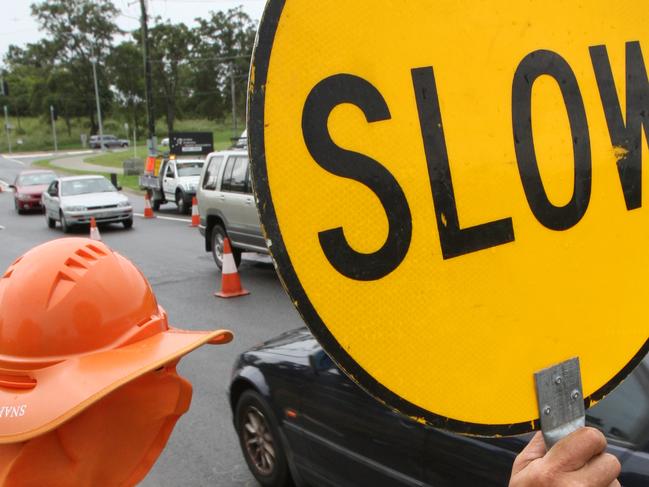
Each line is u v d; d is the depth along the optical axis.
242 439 3.99
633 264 1.18
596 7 1.18
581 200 1.12
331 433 3.27
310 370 3.46
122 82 96.12
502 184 1.03
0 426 1.13
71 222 16.94
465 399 0.97
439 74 0.98
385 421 2.96
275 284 9.41
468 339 0.98
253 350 3.98
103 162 59.25
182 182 19.94
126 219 17.42
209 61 90.62
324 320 0.86
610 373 1.13
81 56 98.06
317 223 0.86
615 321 1.15
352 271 0.88
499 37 1.04
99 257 1.31
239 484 3.90
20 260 1.30
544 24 1.10
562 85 1.12
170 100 94.00
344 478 3.21
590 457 1.01
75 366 1.18
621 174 1.18
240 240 10.16
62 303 1.21
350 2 0.90
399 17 0.94
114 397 1.21
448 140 0.98
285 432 3.58
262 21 0.83
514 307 1.03
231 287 8.84
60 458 1.17
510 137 1.04
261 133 0.83
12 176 49.25
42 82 99.50
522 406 1.03
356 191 0.89
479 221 1.00
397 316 0.91
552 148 1.09
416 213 0.94
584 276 1.11
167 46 90.88
